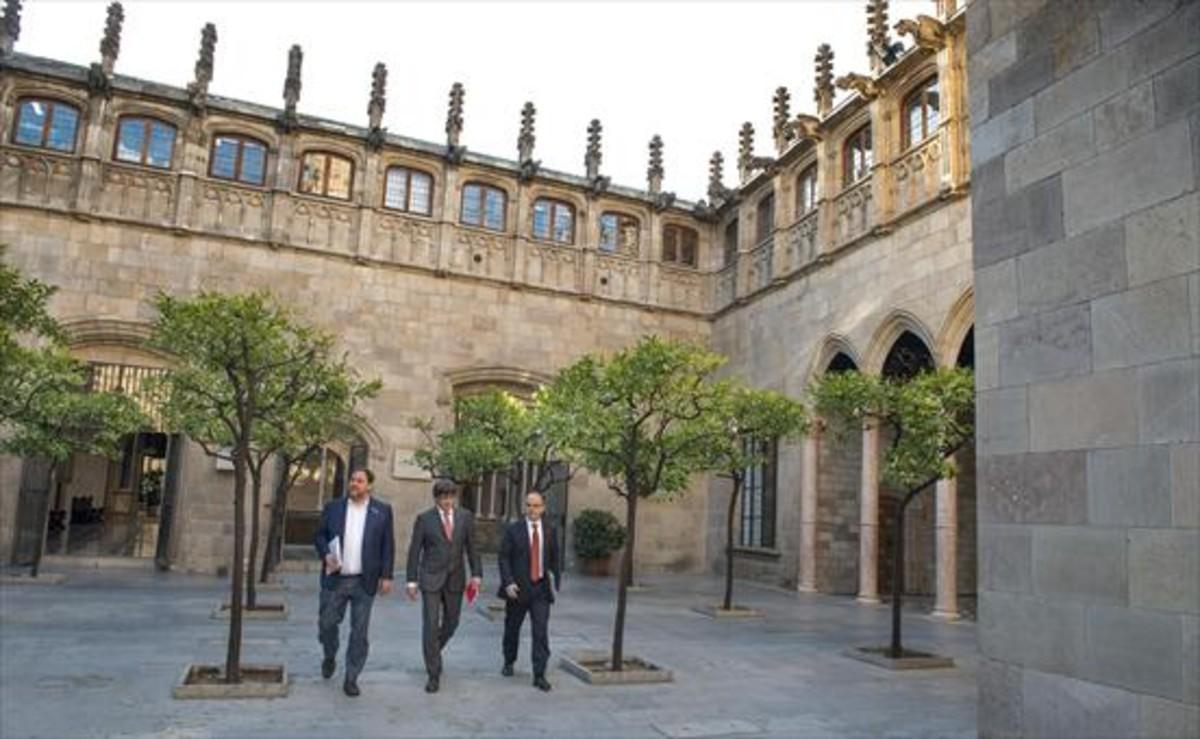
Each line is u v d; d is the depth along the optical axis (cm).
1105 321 493
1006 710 535
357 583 812
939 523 1580
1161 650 445
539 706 782
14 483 1883
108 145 2025
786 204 2225
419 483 2195
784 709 800
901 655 1065
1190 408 442
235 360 916
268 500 2061
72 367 1501
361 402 2164
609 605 1636
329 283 2175
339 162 2258
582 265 2464
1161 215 467
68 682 803
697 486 2519
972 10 617
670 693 856
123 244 2002
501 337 2341
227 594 1558
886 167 1816
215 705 737
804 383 2053
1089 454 494
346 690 791
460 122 2359
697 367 1034
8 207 1925
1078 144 522
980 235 589
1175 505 445
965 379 1076
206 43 2109
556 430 1082
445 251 2295
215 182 2103
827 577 2005
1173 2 472
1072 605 497
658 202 2545
